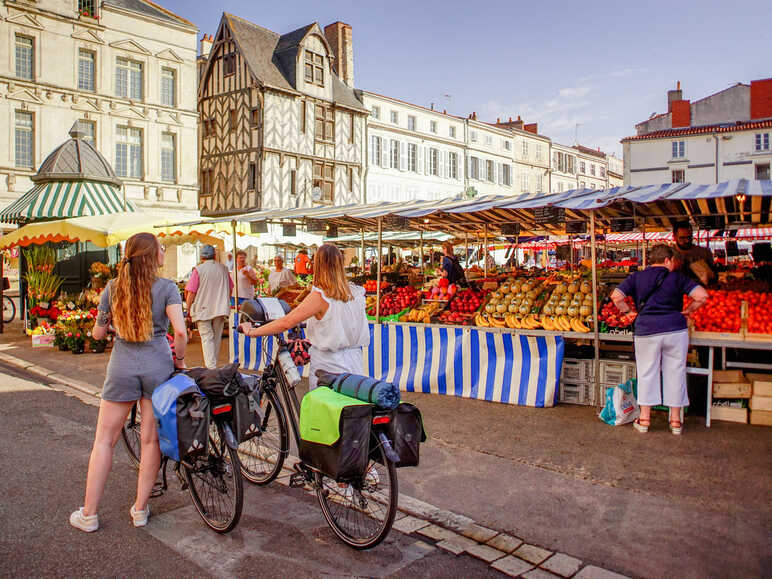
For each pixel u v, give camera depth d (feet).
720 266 39.17
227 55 92.84
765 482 13.43
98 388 24.52
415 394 22.39
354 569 10.08
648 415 17.20
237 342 28.43
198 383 11.03
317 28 97.14
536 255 99.76
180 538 11.21
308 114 96.07
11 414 20.30
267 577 9.80
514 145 148.15
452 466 14.80
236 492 10.85
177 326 11.21
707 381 18.28
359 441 9.76
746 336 17.76
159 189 80.74
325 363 12.03
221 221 28.50
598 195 19.89
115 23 75.46
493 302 22.03
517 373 20.72
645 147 124.16
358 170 106.01
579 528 11.44
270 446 13.60
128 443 14.61
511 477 14.03
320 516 12.29
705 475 13.89
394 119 116.57
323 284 11.87
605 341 21.88
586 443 16.34
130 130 78.43
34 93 68.74
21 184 68.28
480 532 11.34
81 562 10.23
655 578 9.66
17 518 12.01
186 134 83.51
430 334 22.63
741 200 21.42
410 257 88.79
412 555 10.57
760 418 17.81
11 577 9.68
